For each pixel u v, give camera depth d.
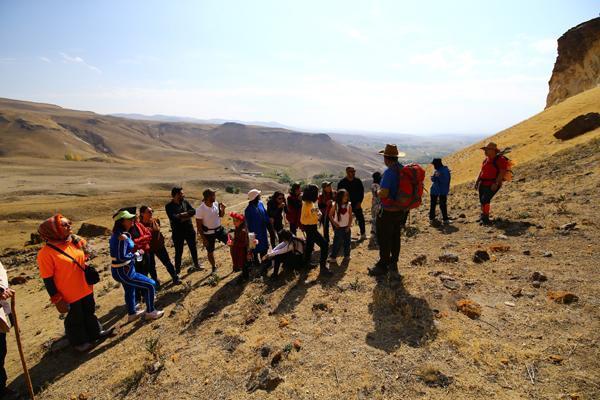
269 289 6.60
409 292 5.50
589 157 13.84
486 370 3.59
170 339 5.42
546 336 3.98
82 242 5.77
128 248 6.15
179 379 4.33
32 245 23.08
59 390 4.70
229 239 7.18
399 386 3.56
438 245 7.66
